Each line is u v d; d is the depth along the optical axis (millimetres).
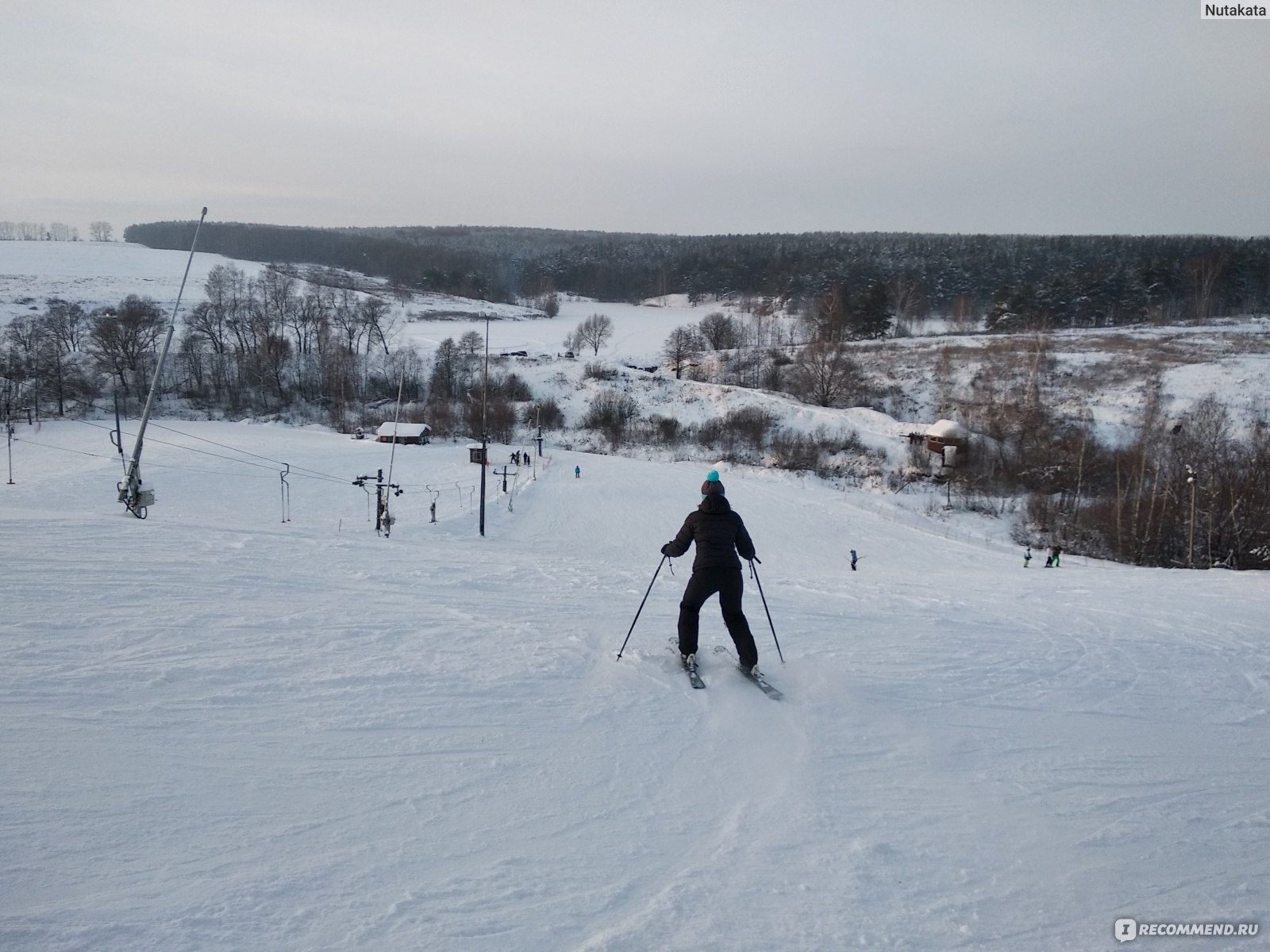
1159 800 4414
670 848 3568
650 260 180000
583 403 78875
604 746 4574
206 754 4055
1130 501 39938
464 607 8039
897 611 10195
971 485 49469
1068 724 5590
